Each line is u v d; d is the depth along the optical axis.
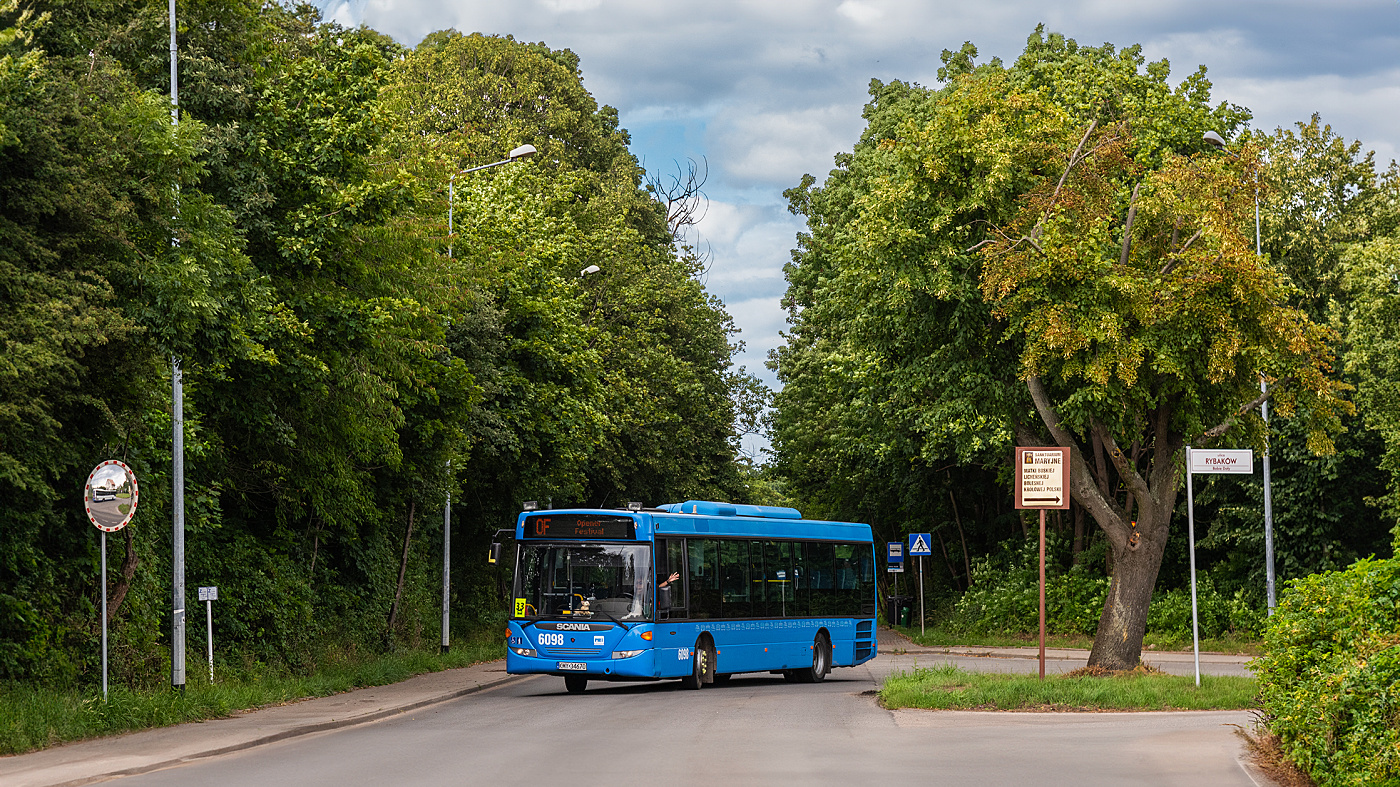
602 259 52.09
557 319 38.75
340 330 22.75
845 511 56.44
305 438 24.45
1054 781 11.45
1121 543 22.41
